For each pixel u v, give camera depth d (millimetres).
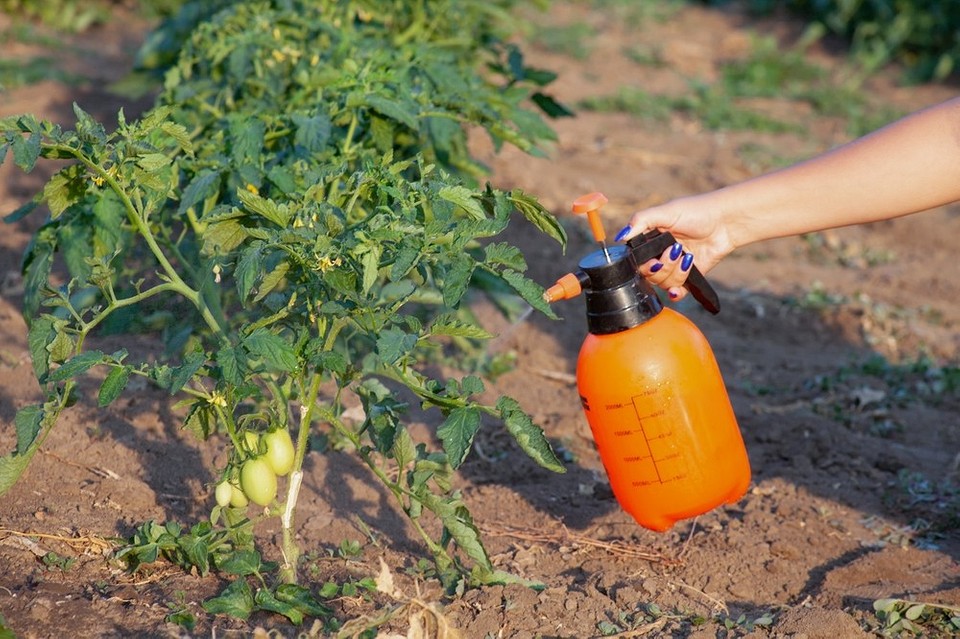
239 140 2893
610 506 3016
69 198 2658
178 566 2727
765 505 3039
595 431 2672
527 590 2717
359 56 3166
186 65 3307
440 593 2711
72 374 2557
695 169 5246
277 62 3227
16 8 6543
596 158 5320
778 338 3762
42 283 2826
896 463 3186
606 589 2781
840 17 7539
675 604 2764
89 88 5379
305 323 2645
